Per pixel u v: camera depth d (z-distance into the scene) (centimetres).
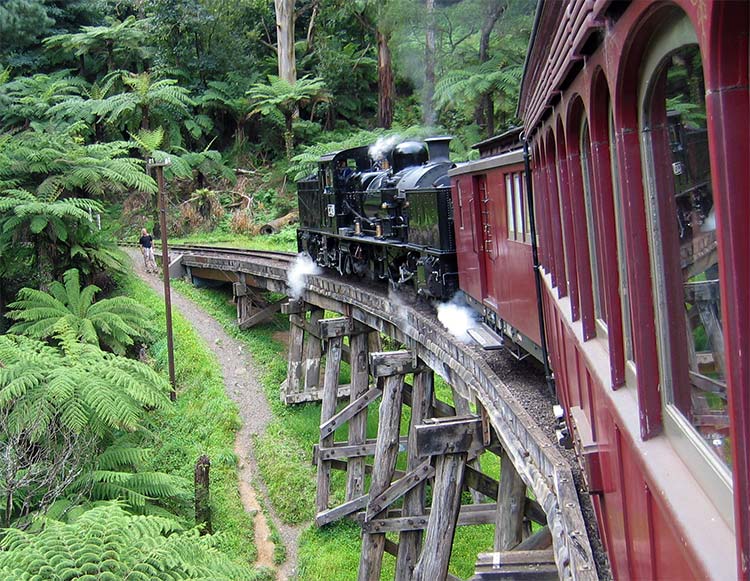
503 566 548
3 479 966
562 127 406
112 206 3178
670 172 204
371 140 2750
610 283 293
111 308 1734
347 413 1334
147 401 1215
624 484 297
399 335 1162
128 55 3347
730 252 136
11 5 3156
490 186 802
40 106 2762
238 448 1487
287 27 3120
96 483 1120
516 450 592
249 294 2058
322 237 1752
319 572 1169
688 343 203
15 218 1728
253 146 3428
